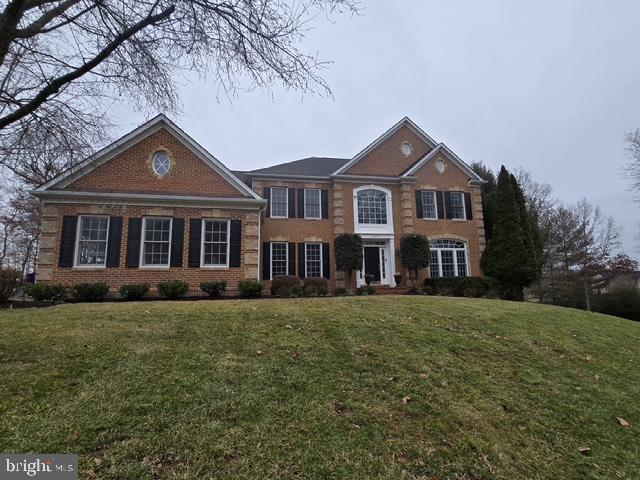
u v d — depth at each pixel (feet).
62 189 44.47
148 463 9.15
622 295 86.99
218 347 17.13
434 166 69.41
